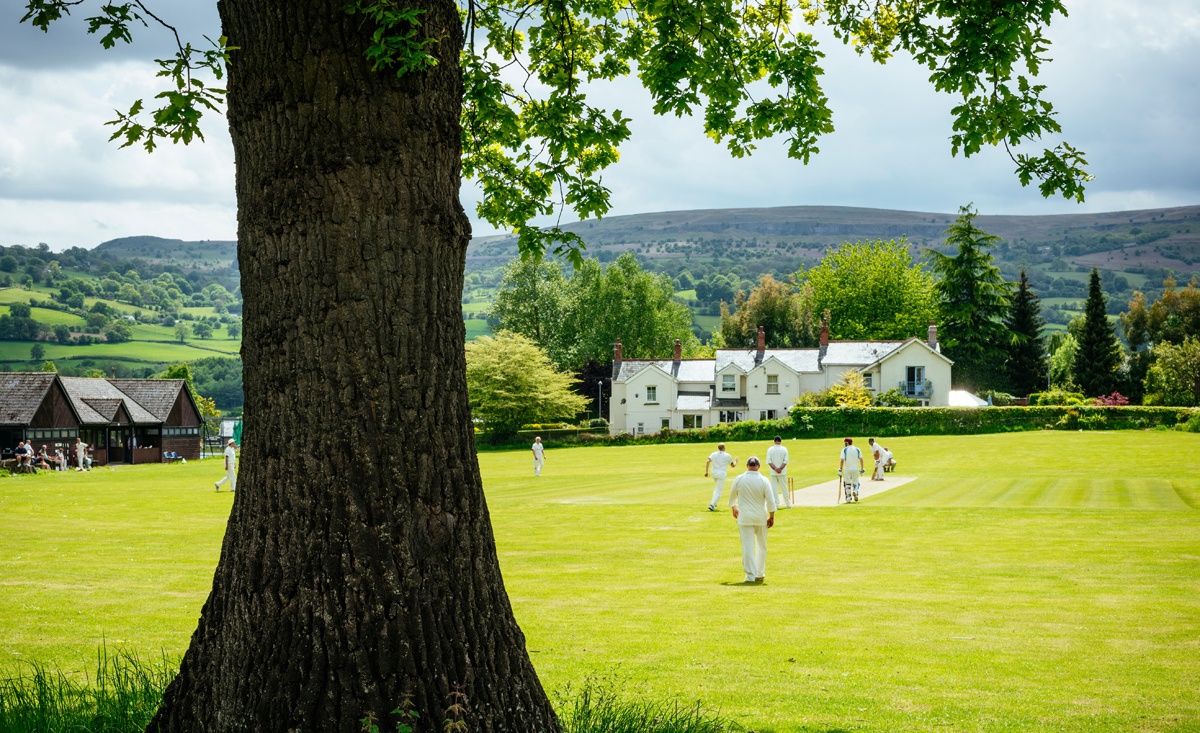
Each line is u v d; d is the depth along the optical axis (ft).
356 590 14.23
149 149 17.20
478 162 30.83
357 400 14.70
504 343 249.55
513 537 65.10
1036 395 259.60
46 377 193.98
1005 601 40.40
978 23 25.46
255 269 15.24
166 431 234.38
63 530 68.03
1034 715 23.41
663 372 280.10
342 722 13.75
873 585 44.93
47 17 18.48
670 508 85.66
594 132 29.81
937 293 298.97
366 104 14.93
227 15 15.70
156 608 37.88
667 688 26.27
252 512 14.93
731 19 25.03
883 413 202.08
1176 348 241.14
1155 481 104.06
